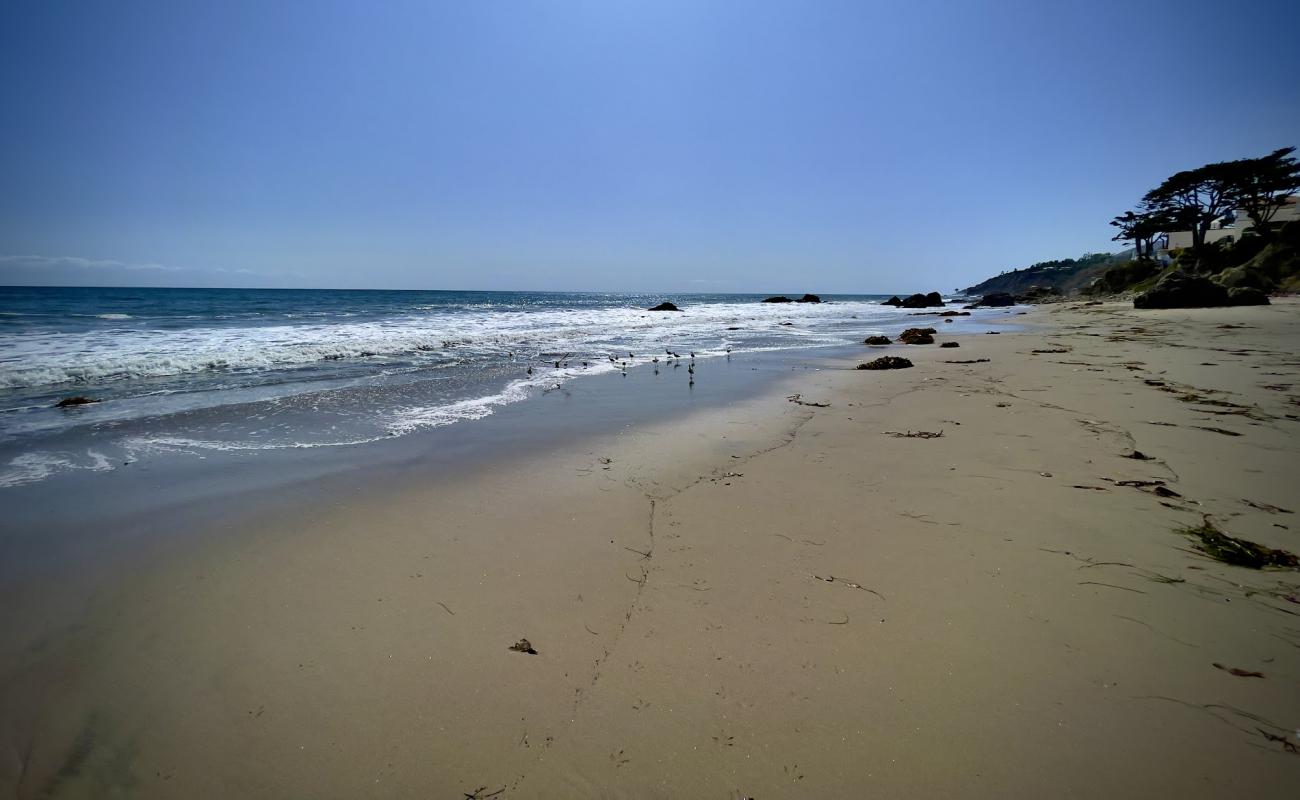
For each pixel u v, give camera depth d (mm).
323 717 2361
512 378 10570
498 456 5742
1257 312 20984
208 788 2072
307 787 2068
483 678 2568
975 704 2340
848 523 4066
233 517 4227
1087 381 9344
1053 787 1963
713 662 2648
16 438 6211
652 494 4711
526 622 2973
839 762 2111
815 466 5352
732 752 2174
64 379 9117
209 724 2330
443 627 2930
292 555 3662
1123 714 2256
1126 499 4312
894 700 2387
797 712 2346
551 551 3727
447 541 3869
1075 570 3326
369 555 3668
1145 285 41875
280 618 3002
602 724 2316
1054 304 49531
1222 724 2189
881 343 17297
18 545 3770
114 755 2195
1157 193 42094
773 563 3529
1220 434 5930
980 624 2854
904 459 5496
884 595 3145
